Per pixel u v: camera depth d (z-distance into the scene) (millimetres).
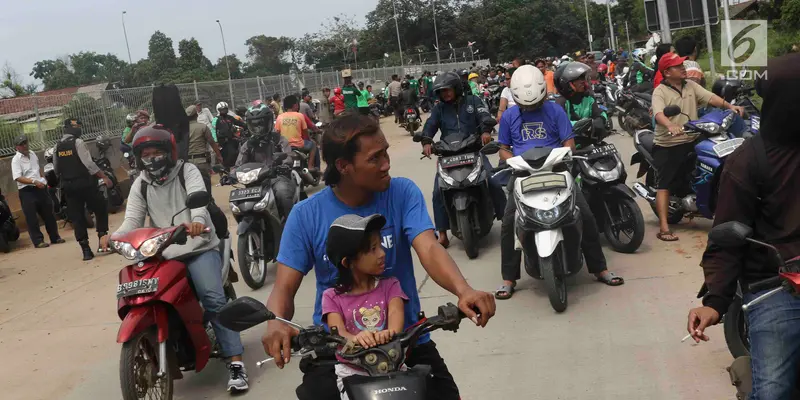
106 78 61844
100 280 8930
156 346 4770
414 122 22875
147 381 4645
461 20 88750
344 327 2832
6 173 13484
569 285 6539
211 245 5125
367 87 28484
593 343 5199
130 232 4688
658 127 7371
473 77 17156
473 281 7035
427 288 6961
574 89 7375
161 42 65250
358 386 2469
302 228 3031
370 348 2596
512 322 5812
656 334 5203
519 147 6719
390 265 3045
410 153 17375
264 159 9242
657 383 4473
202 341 4852
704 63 24734
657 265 6750
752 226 3080
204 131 11156
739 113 7145
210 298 4996
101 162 14305
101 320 7242
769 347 2912
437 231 8273
